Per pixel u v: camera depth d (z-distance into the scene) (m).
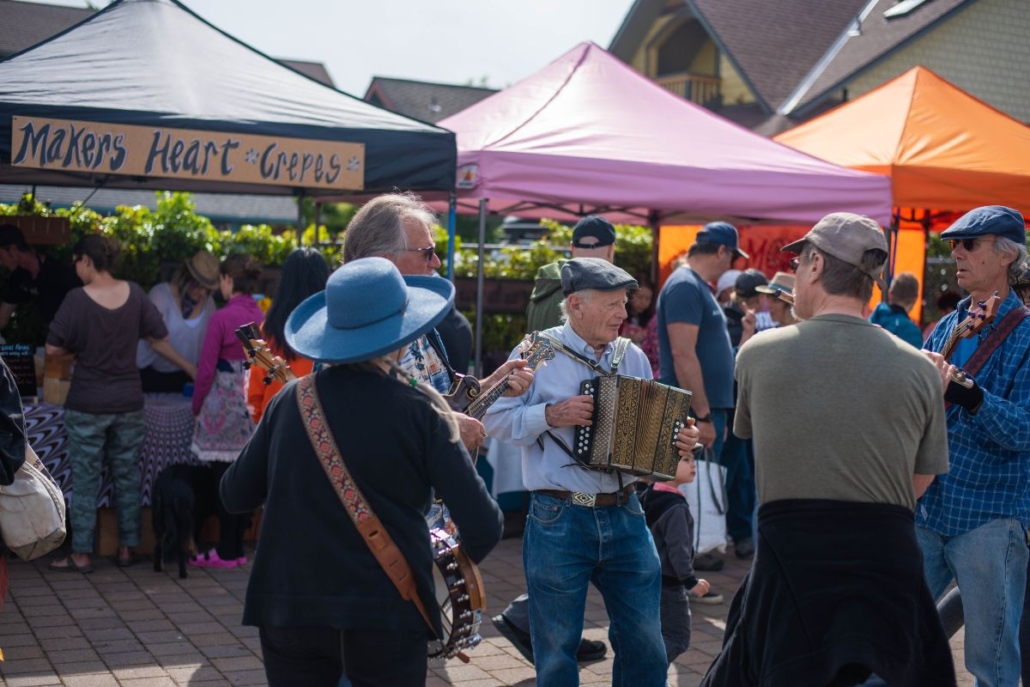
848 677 2.78
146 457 6.70
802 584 2.81
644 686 3.63
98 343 6.16
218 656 4.89
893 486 2.81
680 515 4.42
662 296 6.02
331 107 6.58
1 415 3.54
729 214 7.85
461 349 4.62
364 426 2.64
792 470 2.85
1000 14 18.44
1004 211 3.83
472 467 2.70
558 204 9.87
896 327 7.68
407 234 3.58
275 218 25.06
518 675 4.78
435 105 35.69
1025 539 3.76
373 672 2.65
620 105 8.48
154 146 5.81
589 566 3.58
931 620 2.85
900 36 18.36
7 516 3.68
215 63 6.71
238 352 6.28
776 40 21.42
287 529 2.67
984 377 3.72
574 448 3.53
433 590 2.72
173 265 8.98
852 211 7.93
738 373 3.04
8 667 4.67
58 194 20.27
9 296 7.61
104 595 5.84
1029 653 4.07
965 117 9.41
